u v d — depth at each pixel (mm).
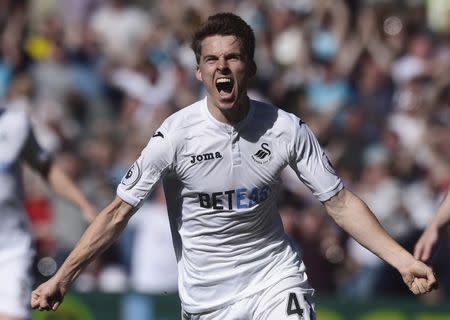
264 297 19531
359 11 48094
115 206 19188
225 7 48344
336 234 37031
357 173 40906
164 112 41406
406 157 41156
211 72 18625
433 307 32438
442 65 46938
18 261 24297
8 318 23969
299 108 42719
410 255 18781
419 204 39781
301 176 19438
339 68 45594
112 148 39688
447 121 44781
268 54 45875
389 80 45531
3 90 42969
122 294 32344
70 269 19047
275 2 49438
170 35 46219
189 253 19797
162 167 19094
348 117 42656
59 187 24703
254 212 19344
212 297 19797
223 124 18969
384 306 32469
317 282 36438
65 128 42500
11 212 24328
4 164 24250
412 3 50062
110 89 45156
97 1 50375
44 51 45219
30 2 51594
